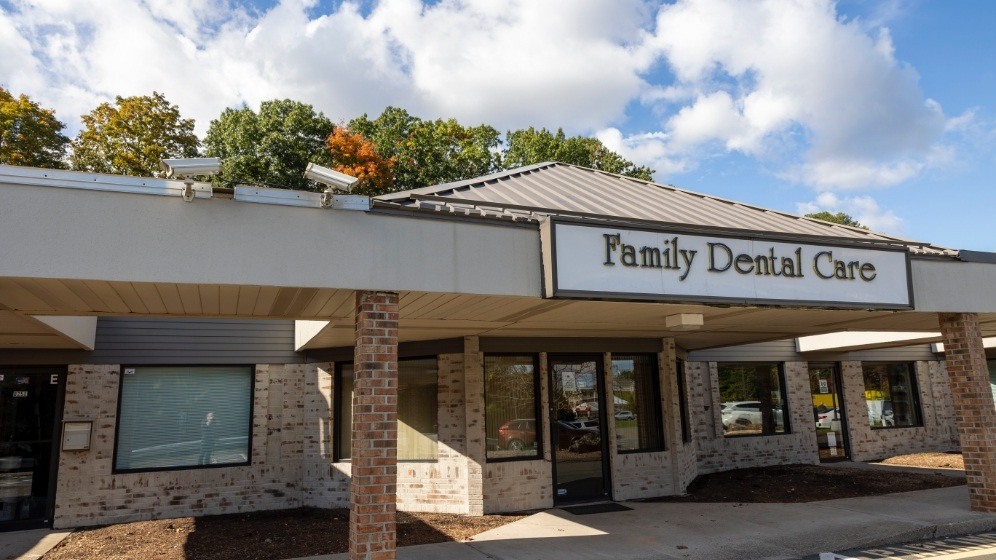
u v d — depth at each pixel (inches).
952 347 402.0
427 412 439.2
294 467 471.8
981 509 387.5
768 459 639.8
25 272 206.4
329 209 245.4
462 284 261.6
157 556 321.4
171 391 458.3
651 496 466.0
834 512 395.2
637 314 339.3
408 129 1291.8
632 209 365.1
